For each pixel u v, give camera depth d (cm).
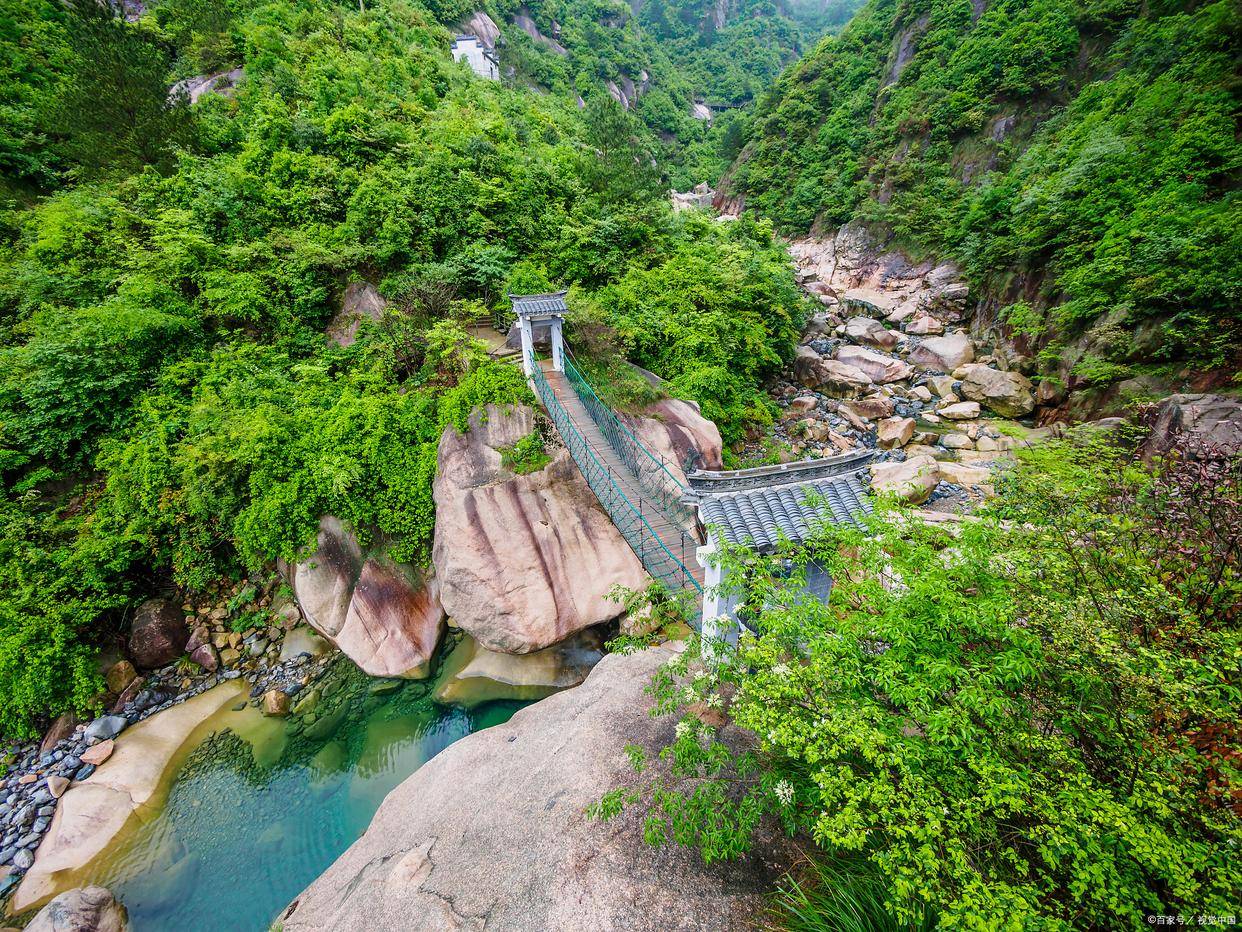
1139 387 1475
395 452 1162
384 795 884
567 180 2077
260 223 1520
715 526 625
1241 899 260
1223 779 326
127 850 788
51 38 1975
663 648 902
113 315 1196
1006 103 3164
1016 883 311
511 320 1602
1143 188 1780
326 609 1089
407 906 552
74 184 1683
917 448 1762
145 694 1045
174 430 1175
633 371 1468
